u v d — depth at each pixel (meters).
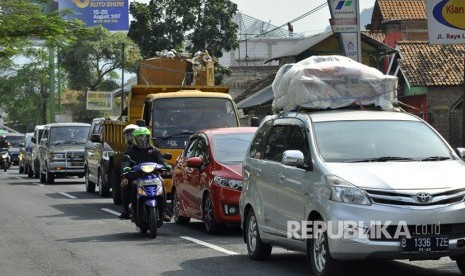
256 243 12.34
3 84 84.19
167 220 15.84
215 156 16.20
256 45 72.38
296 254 13.12
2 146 52.25
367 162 10.45
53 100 58.75
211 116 21.22
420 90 39.62
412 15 51.44
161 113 21.03
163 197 15.65
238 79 63.44
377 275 10.89
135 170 15.70
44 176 36.94
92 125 29.61
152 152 16.00
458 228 9.66
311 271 11.37
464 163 10.54
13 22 29.34
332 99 11.62
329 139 10.85
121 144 23.20
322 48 44.19
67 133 35.84
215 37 52.53
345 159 10.57
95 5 51.19
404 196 9.62
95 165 27.75
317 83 11.58
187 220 18.06
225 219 15.45
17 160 62.66
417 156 10.72
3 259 13.20
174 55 26.52
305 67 11.73
